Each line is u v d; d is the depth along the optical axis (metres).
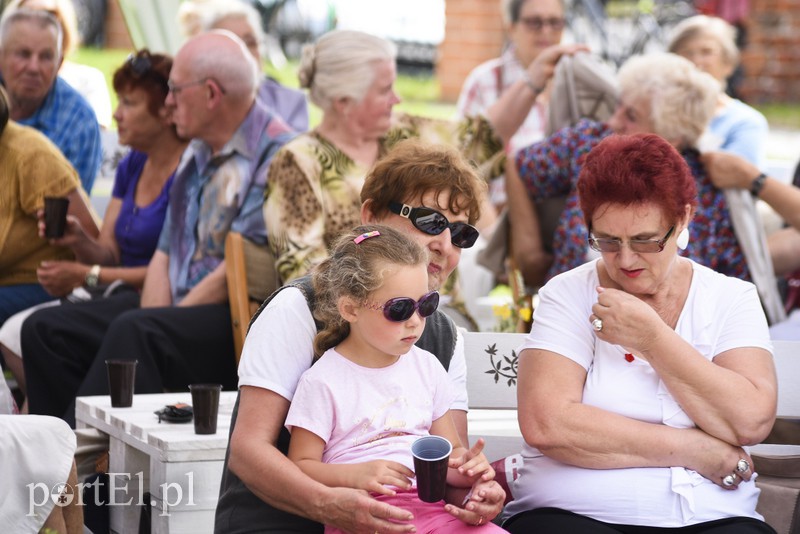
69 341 15.59
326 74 15.11
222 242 15.96
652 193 9.16
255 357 8.83
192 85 15.66
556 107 17.70
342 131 15.34
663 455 9.14
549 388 9.45
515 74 23.81
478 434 11.45
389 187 9.72
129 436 11.05
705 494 9.14
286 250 14.68
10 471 9.49
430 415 9.07
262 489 8.44
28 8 19.28
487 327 18.36
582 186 9.50
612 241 9.36
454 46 42.81
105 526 11.59
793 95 43.97
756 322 9.66
